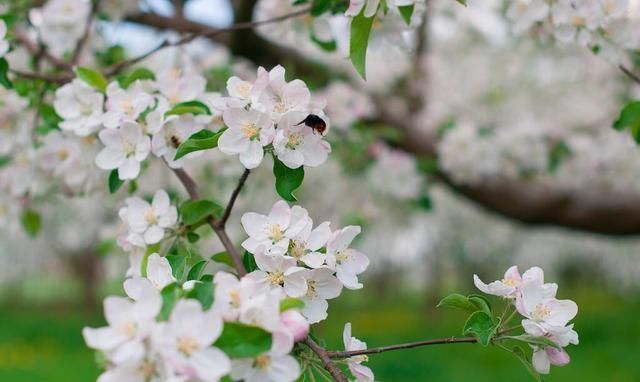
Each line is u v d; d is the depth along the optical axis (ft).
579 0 8.71
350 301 82.38
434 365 38.99
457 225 47.67
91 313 68.74
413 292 94.38
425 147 17.90
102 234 13.06
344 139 15.62
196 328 4.61
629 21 8.82
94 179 9.78
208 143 6.48
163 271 6.03
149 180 10.87
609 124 19.84
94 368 37.42
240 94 6.37
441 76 25.22
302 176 6.39
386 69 20.63
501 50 24.09
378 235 29.45
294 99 6.23
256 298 5.04
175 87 8.13
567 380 34.73
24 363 39.52
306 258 6.05
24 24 12.40
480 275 67.62
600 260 62.34
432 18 20.56
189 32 14.46
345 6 8.89
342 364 6.64
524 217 16.98
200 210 7.37
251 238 6.19
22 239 47.09
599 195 16.28
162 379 4.65
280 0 10.78
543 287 6.06
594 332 53.62
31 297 86.07
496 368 38.32
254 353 4.78
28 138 10.53
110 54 12.90
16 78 10.55
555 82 24.30
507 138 16.78
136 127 7.57
